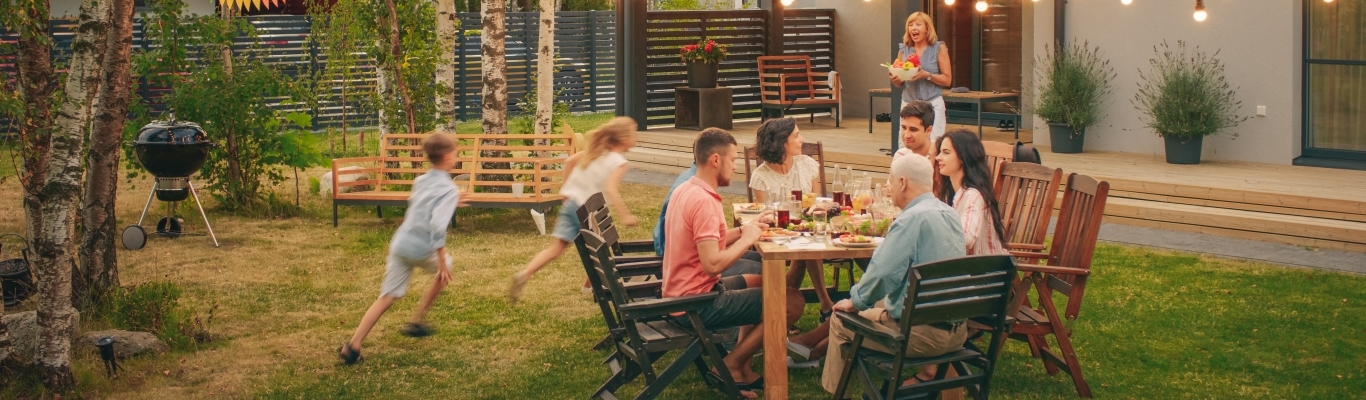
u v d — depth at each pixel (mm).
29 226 6457
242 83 10617
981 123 13375
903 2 11664
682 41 14977
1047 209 5590
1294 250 8250
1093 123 11812
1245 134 10742
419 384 5637
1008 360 5852
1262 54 10469
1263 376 5520
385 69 12109
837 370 4906
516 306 7129
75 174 5430
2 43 6828
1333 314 6547
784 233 5539
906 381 5336
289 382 5672
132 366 5855
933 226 4547
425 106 11875
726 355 5398
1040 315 5348
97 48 5426
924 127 6719
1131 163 10750
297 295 7512
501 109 11258
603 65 21047
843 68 16000
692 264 5160
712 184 5234
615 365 5570
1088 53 11773
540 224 9609
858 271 7906
